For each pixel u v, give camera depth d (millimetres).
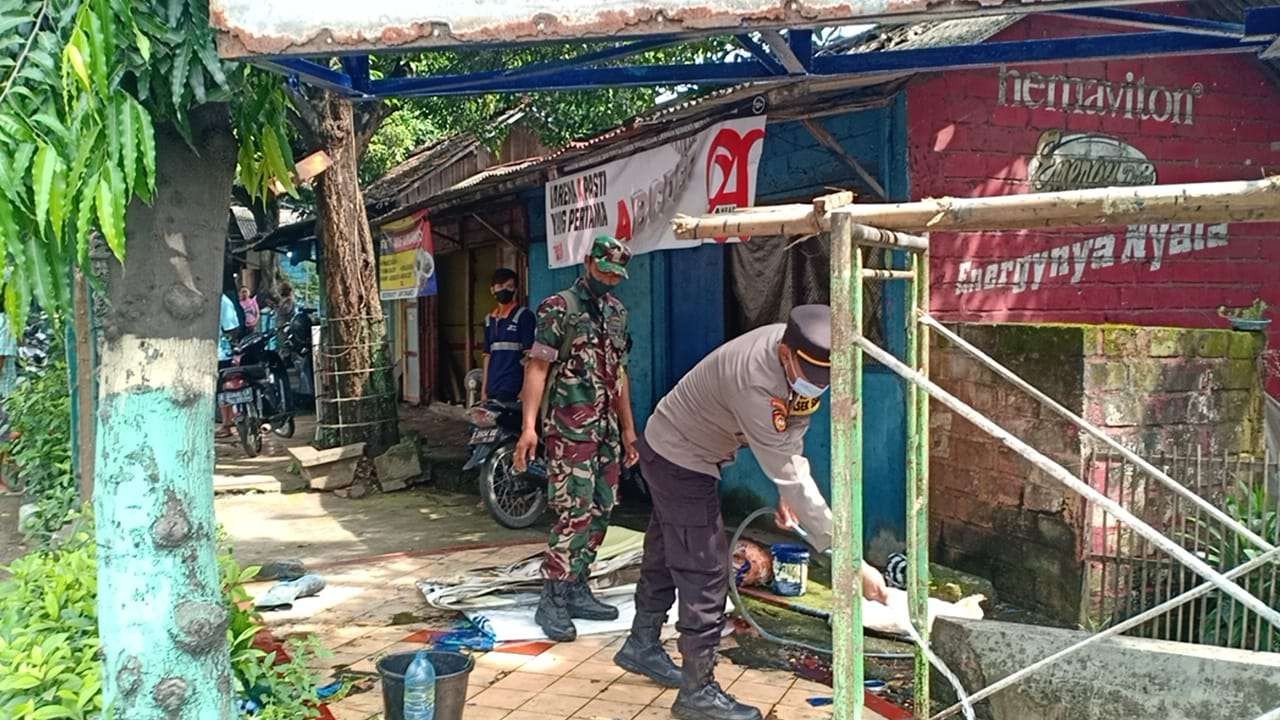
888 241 2973
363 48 2355
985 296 5980
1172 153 6469
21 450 7445
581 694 3961
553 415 4633
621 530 6090
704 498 3684
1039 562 4914
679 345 8039
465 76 4387
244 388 10648
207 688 2732
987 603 5066
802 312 3248
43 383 7543
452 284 13820
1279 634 4078
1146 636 4496
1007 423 5082
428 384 14422
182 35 2271
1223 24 4266
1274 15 4039
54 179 2088
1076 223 2303
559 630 4590
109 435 2648
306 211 15844
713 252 7547
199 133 2621
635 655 4082
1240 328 5195
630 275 8508
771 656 4434
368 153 13812
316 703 3605
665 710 3809
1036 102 6027
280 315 16000
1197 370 4840
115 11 2125
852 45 6457
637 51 4156
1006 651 3668
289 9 2338
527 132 11148
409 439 9180
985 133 5906
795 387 3236
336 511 8109
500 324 7531
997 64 4391
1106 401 4633
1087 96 6195
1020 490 5008
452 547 6613
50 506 5719
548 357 4621
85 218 2080
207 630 2705
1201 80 6523
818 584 5512
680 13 2352
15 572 3754
